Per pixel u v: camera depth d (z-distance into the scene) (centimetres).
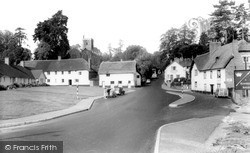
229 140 1212
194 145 1112
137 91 5744
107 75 8038
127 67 8069
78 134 1350
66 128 1541
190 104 2967
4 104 2641
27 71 7638
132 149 1049
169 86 7475
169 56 10594
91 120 1855
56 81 8456
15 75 6372
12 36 9862
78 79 8325
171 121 1794
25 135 1340
